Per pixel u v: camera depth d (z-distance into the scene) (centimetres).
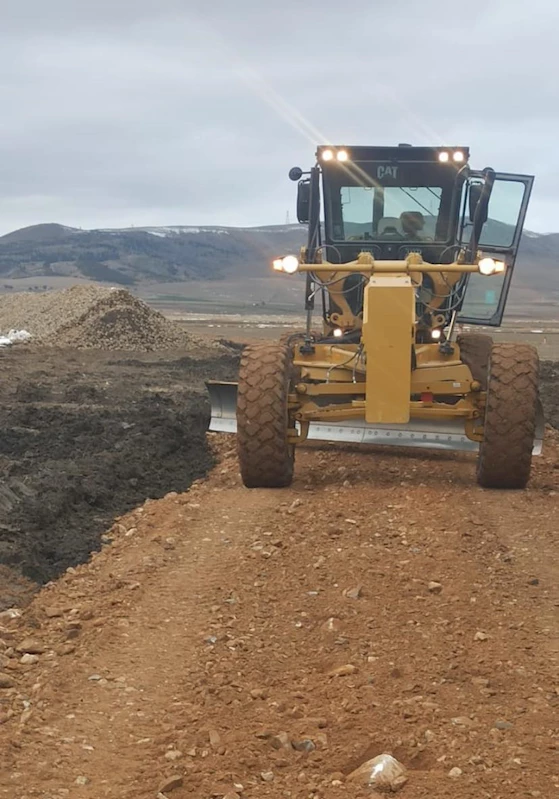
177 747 430
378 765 405
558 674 516
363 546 747
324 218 1117
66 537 763
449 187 1092
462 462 1095
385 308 905
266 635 570
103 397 1614
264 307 11738
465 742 436
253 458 938
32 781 400
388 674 512
